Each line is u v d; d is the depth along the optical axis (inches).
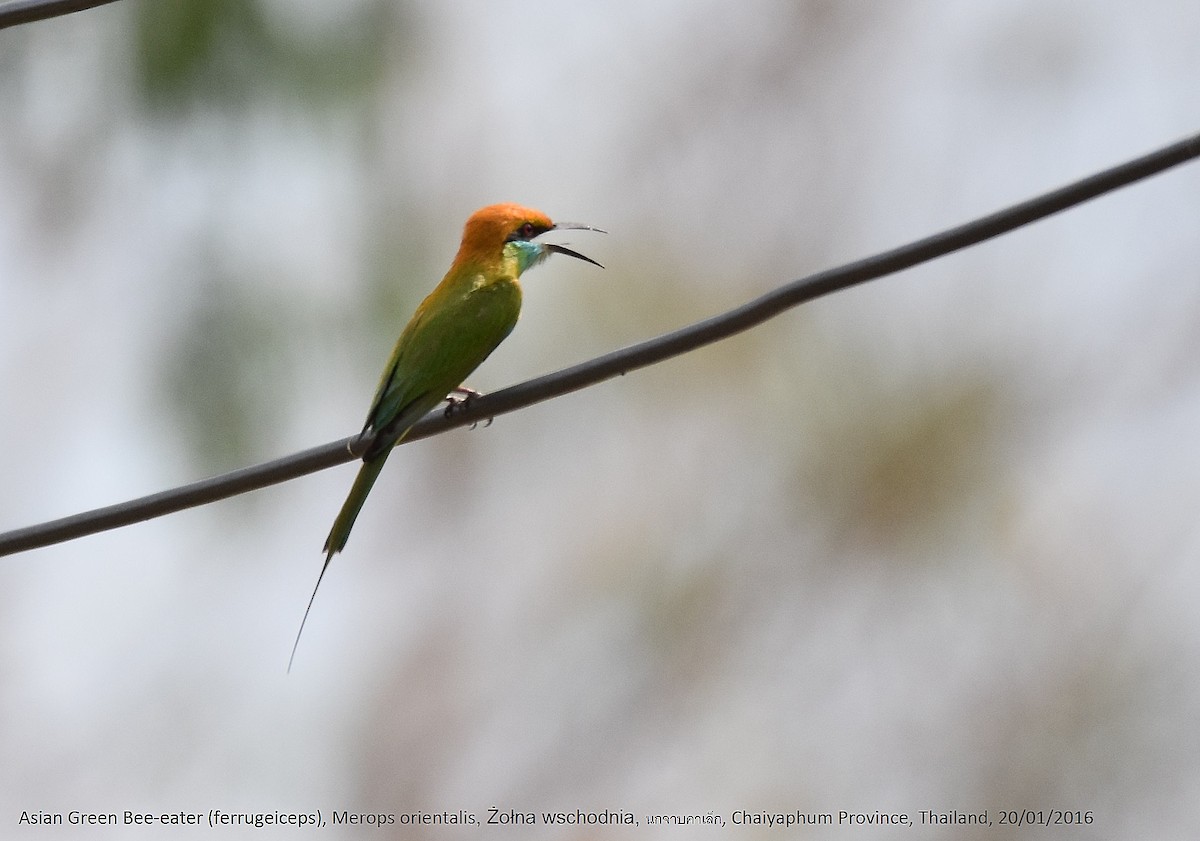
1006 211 268.4
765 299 284.4
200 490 297.9
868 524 737.6
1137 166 259.1
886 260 276.5
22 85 582.6
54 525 296.2
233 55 559.8
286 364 576.1
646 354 299.6
